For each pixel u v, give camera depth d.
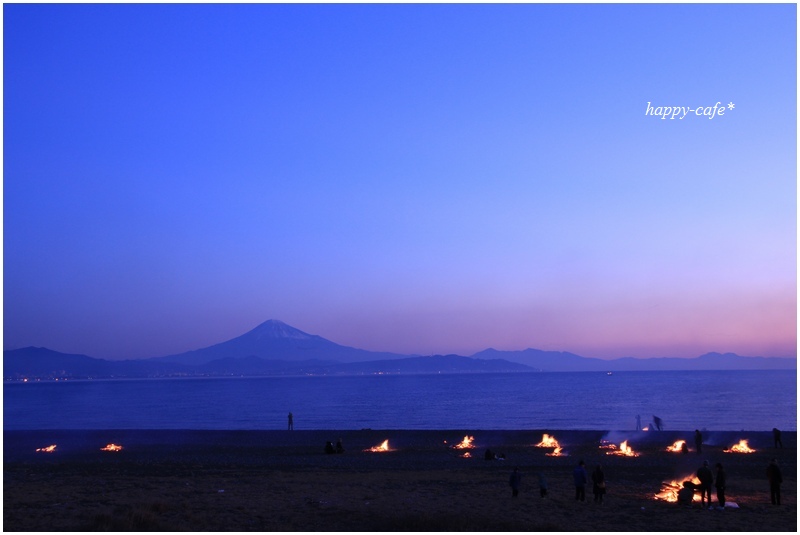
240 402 144.88
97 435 60.59
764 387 177.75
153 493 25.08
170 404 141.75
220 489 26.36
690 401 118.12
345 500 23.83
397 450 46.44
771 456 39.88
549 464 37.09
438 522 19.78
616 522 20.27
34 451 48.03
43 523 19.38
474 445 49.31
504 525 19.64
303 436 57.22
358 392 195.62
